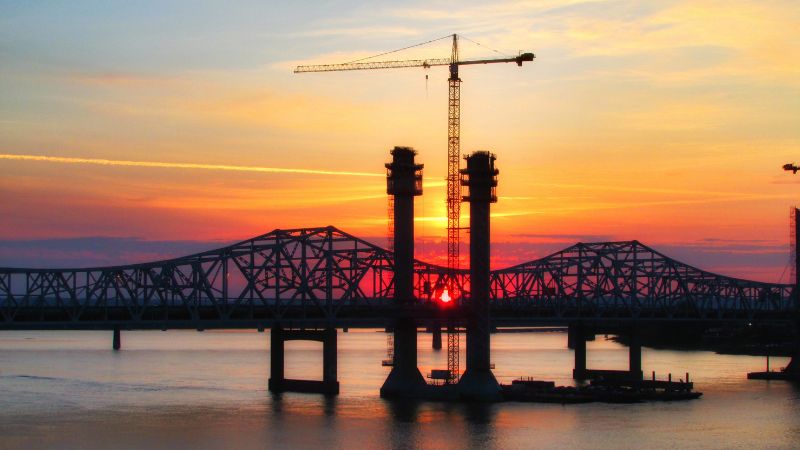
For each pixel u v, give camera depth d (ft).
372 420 597.11
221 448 511.81
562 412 636.48
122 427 570.87
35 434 548.72
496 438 541.34
